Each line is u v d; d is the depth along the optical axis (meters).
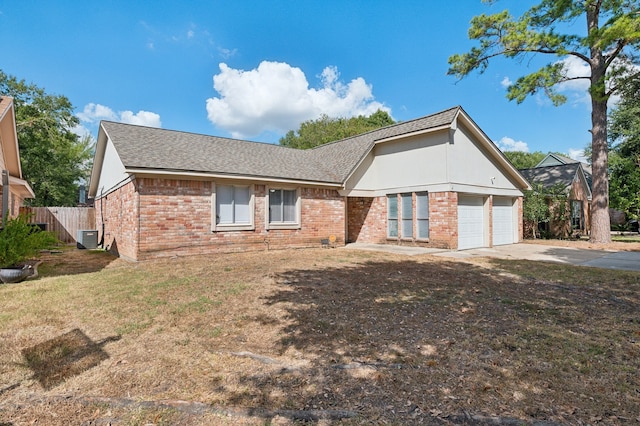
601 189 16.05
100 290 6.43
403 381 3.07
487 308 5.32
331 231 14.89
